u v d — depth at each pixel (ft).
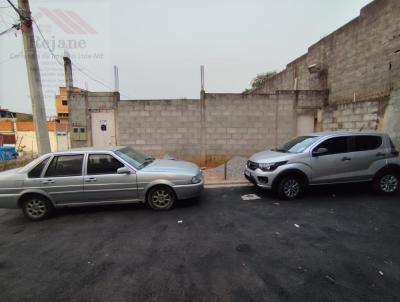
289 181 18.34
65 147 68.13
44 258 10.94
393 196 18.79
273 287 8.45
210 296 8.07
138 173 16.30
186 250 11.20
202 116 34.40
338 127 31.65
